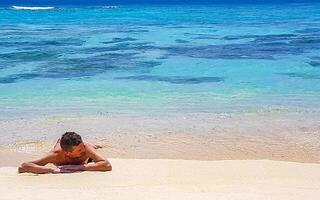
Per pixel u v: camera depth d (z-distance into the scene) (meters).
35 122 12.48
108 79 18.62
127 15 65.19
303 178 7.48
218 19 55.56
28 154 10.01
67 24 47.88
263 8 91.62
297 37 33.91
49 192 6.29
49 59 24.03
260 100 14.92
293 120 12.53
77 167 7.73
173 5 118.88
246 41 31.66
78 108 14.02
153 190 6.44
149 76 19.20
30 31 39.84
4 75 19.67
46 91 16.52
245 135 11.24
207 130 11.64
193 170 7.94
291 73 19.64
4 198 5.93
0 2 133.75
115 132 11.52
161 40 32.56
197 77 18.92
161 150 10.23
